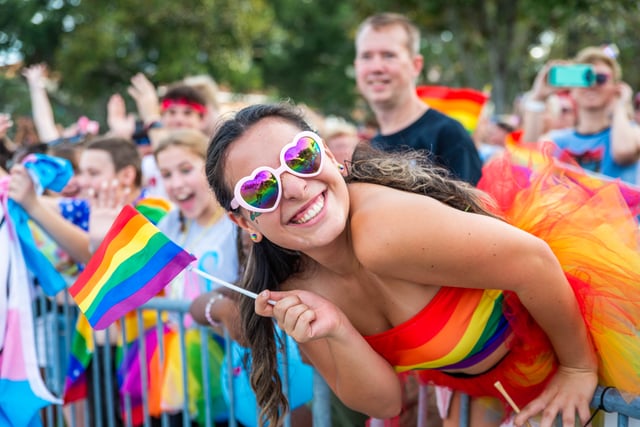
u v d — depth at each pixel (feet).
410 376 9.39
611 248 6.38
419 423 8.39
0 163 14.71
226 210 6.10
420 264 5.71
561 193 6.86
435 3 40.42
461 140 10.59
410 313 6.43
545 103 17.24
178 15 56.80
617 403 6.15
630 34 29.63
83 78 57.11
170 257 6.73
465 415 7.48
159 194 15.19
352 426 9.20
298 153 5.58
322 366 6.93
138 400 11.43
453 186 6.32
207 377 9.69
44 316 12.39
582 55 14.64
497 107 41.47
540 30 43.09
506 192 7.27
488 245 5.63
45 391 9.38
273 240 5.86
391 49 11.38
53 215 10.28
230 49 60.90
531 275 5.80
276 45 86.69
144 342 10.45
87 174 12.49
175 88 15.88
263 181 5.58
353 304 6.60
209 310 8.86
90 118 65.05
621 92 14.11
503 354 6.75
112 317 6.80
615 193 6.81
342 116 95.25
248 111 5.92
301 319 6.00
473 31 42.24
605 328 6.29
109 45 54.65
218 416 10.37
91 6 55.16
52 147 14.52
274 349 6.88
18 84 61.41
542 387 6.84
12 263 9.68
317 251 6.10
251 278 6.81
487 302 6.35
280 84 91.61
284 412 6.95
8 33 57.77
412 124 11.21
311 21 86.02
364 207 5.92
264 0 67.67
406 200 5.76
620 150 13.67
